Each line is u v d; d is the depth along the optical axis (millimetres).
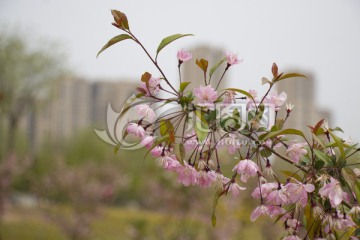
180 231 8883
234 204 8961
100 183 14406
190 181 1620
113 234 14117
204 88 1548
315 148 1655
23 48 25094
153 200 9648
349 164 1571
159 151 1633
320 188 1508
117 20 1600
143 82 1593
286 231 1662
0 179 14750
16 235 14289
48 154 32438
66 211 14281
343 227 1519
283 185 1598
